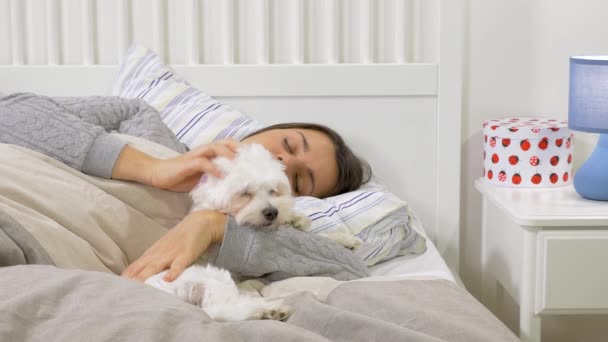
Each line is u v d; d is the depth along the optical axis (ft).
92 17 6.64
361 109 6.55
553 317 7.17
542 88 6.94
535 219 5.32
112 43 6.70
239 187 4.22
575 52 6.88
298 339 3.09
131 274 4.12
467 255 7.18
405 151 6.59
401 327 3.27
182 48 6.69
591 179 5.78
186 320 3.12
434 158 6.61
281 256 4.43
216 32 6.66
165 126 5.71
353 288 4.10
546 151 6.30
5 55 6.71
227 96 6.55
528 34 6.89
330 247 4.60
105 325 2.98
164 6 6.64
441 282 4.42
